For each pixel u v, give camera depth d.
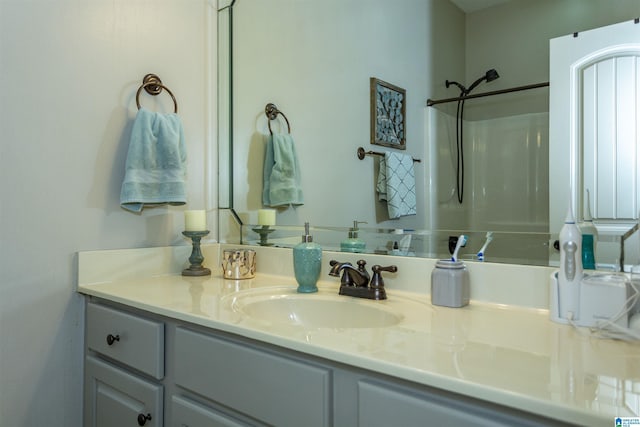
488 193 1.09
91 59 1.32
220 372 0.87
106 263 1.35
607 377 0.56
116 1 1.39
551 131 1.00
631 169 0.88
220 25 1.69
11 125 1.16
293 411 0.75
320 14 1.50
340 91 1.44
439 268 1.02
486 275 1.04
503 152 1.07
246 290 1.22
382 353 0.66
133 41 1.42
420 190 1.22
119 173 1.39
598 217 0.92
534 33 1.03
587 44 0.95
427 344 0.70
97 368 1.23
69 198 1.28
